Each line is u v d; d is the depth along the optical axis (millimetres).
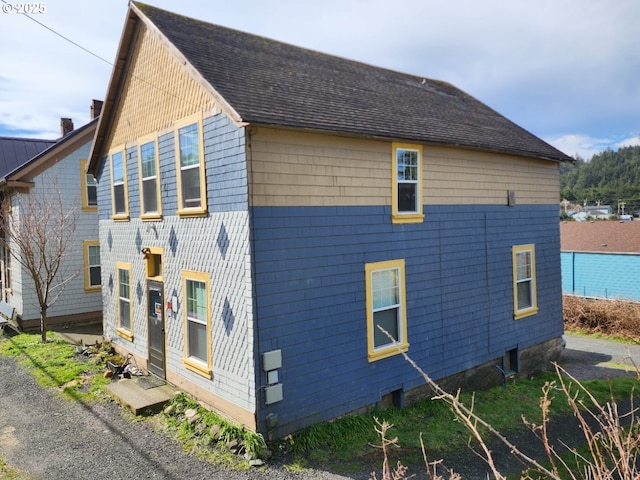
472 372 10930
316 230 7930
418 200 9633
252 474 6598
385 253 9008
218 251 7883
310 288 7848
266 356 7172
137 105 10531
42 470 6641
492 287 11391
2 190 16188
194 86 8430
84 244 16266
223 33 10375
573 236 30281
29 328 15289
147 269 10312
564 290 23750
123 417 8383
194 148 8508
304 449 7422
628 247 26141
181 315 9109
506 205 11820
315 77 10258
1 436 7688
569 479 7195
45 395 9398
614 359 14617
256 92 7969
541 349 12930
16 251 15688
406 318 9398
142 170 10414
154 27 9086
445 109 12664
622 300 19250
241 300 7359
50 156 15391
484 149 10727
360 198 8586
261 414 7184
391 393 9336
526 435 8789
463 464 7473
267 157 7344
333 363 8156
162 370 9891
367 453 7535
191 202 8703
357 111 9188
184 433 7711
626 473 2936
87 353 12039
